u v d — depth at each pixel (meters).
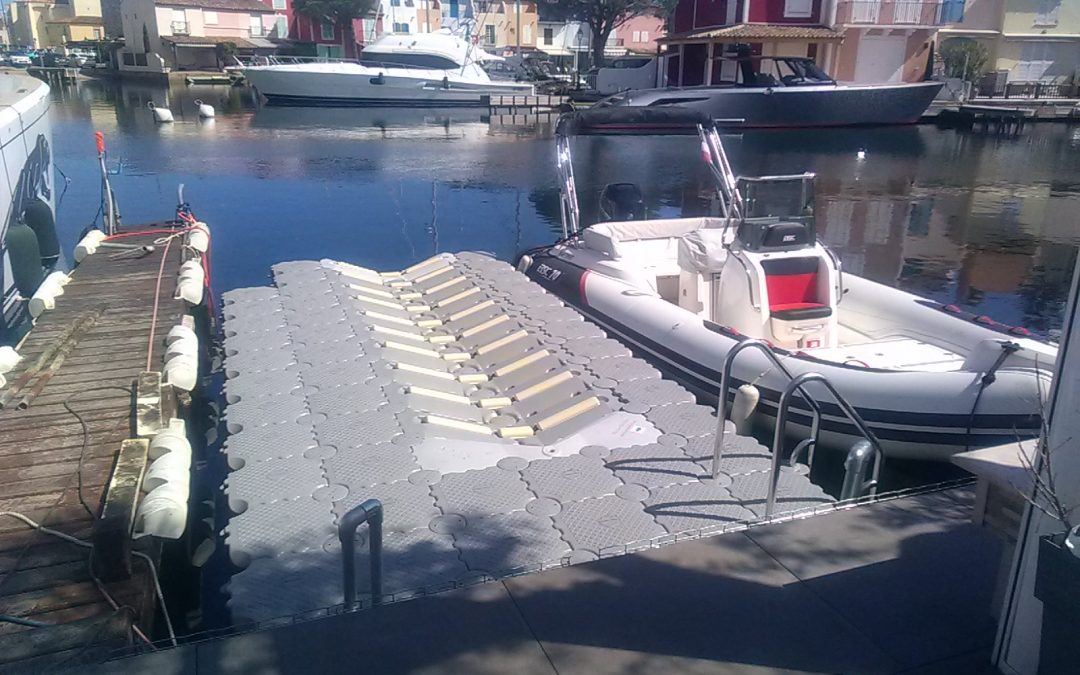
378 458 5.11
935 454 6.07
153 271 9.02
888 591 3.08
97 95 43.81
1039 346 6.23
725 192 8.76
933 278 12.46
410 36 39.38
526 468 4.96
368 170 21.25
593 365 6.73
